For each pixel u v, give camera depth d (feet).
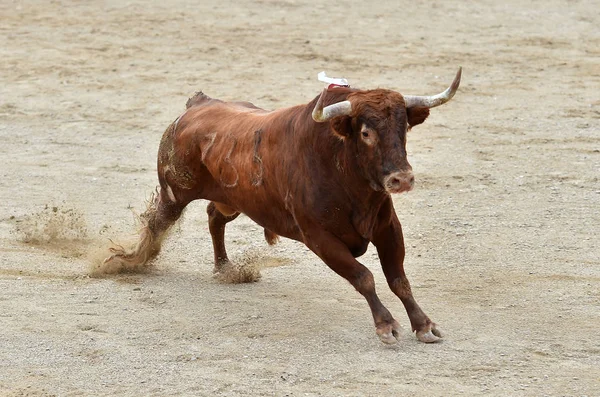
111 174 88.33
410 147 95.20
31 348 50.44
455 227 71.10
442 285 59.21
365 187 48.85
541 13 163.94
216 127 58.08
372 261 64.08
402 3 173.27
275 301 57.36
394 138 46.65
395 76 124.06
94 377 46.83
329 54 136.15
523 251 65.41
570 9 166.61
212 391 44.93
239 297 58.29
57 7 170.60
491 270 61.82
